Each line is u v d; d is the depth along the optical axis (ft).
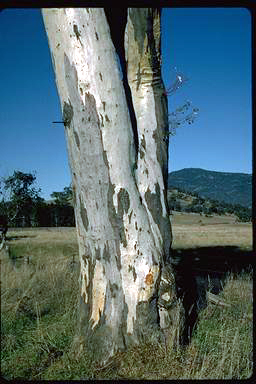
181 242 124.98
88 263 18.62
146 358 16.94
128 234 18.03
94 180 17.94
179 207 521.24
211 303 24.79
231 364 15.93
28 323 22.82
